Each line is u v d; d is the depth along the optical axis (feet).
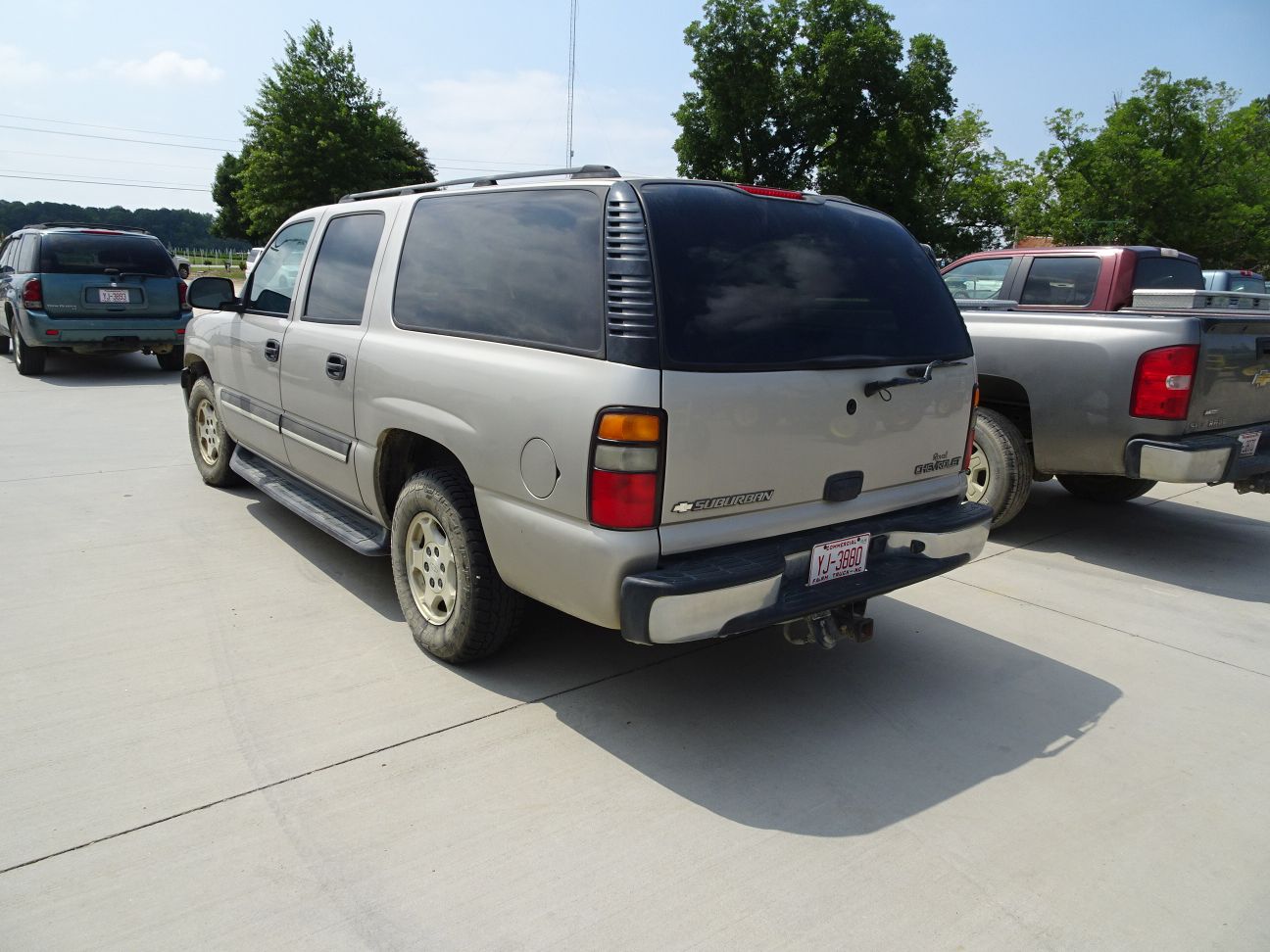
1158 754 10.03
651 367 8.47
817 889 7.65
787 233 10.02
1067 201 81.66
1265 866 8.16
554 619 13.21
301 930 6.97
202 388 18.67
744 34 88.02
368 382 11.93
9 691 10.50
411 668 11.41
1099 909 7.54
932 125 91.35
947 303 11.63
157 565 14.82
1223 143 79.05
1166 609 14.30
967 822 8.69
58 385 33.99
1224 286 42.91
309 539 16.31
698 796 8.94
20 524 16.78
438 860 7.85
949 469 11.53
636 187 9.14
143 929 6.93
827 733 10.28
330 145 100.89
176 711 10.18
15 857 7.68
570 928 7.09
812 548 9.64
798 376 9.37
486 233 10.66
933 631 13.34
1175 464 14.75
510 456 9.55
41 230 34.60
